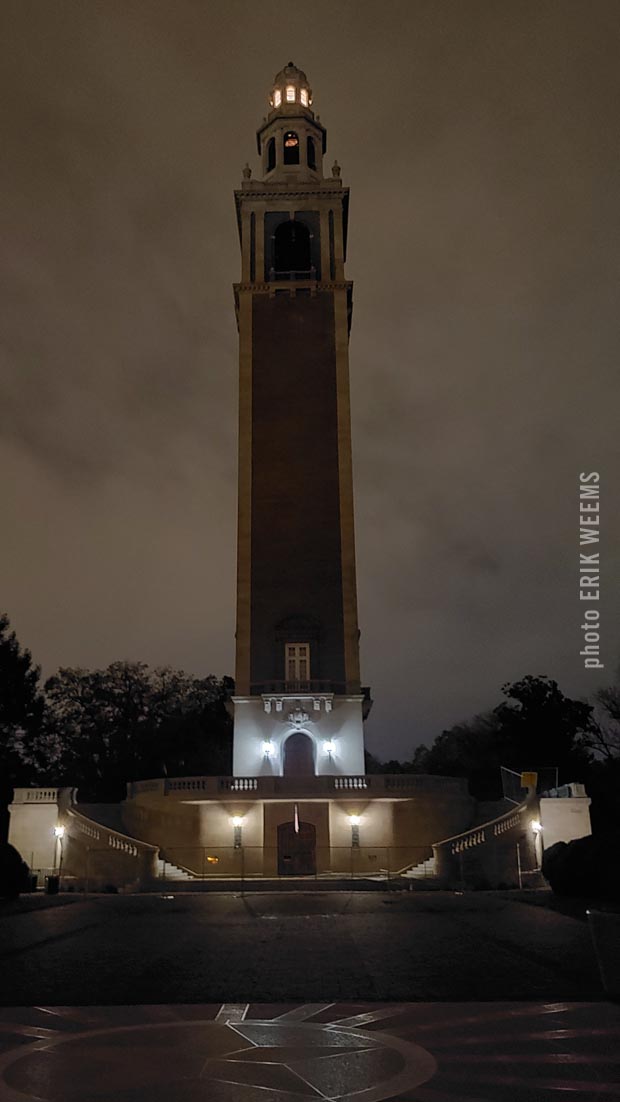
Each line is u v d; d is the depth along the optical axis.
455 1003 10.61
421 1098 6.97
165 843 43.88
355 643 50.28
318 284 58.12
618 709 69.56
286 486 53.31
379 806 44.16
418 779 44.59
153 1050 8.58
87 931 20.03
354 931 19.52
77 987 12.22
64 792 44.00
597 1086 7.21
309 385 55.72
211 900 30.53
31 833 42.56
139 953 15.94
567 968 13.38
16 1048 8.70
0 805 57.28
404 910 25.30
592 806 44.09
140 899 31.38
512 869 40.41
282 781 43.62
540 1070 7.68
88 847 41.38
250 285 58.22
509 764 67.38
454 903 27.84
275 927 20.61
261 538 52.25
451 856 40.28
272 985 12.26
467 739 91.94
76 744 76.56
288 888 37.22
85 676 79.56
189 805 43.91
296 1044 8.74
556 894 31.33
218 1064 8.05
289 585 51.34
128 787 47.34
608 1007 10.23
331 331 57.25
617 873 29.09
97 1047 8.72
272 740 48.38
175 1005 10.80
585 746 69.31
